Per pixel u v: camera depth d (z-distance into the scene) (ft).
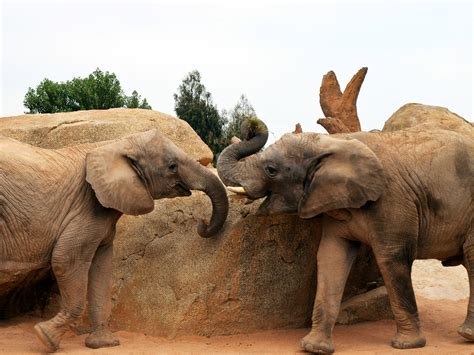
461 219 28.55
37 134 33.96
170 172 28.84
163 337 30.04
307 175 27.94
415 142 28.78
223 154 29.37
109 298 28.96
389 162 28.04
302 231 31.14
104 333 28.37
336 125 42.19
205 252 30.55
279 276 30.89
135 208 27.96
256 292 30.55
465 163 28.63
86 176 27.50
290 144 28.12
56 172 27.78
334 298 27.73
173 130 35.70
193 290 30.09
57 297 32.27
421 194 28.04
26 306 32.07
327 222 28.53
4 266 27.04
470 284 28.78
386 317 32.42
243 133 29.78
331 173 27.40
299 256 31.17
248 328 30.48
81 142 33.94
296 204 28.22
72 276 27.40
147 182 28.71
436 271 39.86
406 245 27.68
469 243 28.68
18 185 26.91
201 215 31.40
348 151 27.43
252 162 28.63
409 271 27.81
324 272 28.07
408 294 27.61
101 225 28.02
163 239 31.68
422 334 27.78
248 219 30.35
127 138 28.73
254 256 30.48
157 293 30.73
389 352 26.76
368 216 27.50
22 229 26.94
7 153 27.27
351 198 27.14
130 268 31.65
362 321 31.96
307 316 31.58
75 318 27.40
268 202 28.66
